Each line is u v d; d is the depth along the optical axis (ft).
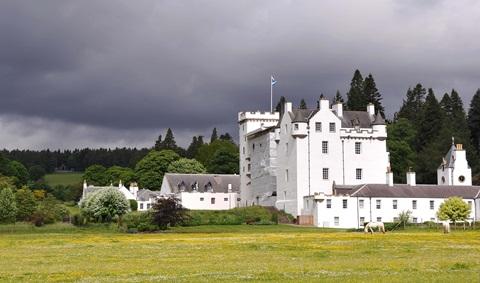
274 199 537.24
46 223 513.45
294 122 501.56
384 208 477.77
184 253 203.51
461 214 427.74
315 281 124.88
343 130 509.35
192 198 618.03
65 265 165.78
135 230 413.39
